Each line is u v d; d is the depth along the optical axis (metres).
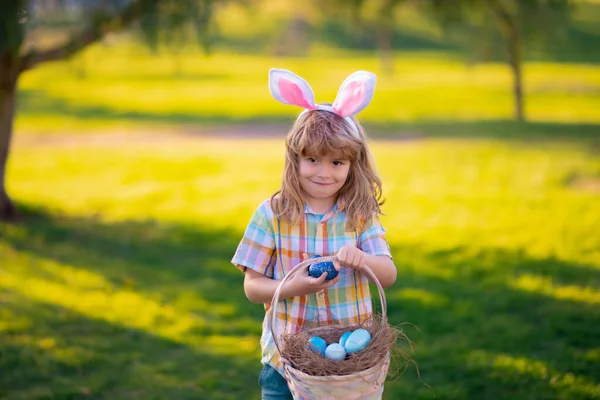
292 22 44.56
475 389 3.51
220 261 6.23
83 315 4.68
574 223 6.87
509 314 4.57
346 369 1.94
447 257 6.06
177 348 4.17
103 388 3.57
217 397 3.48
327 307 2.18
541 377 3.57
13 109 7.72
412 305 4.83
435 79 29.44
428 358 3.90
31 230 7.27
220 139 15.06
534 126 15.62
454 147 12.56
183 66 31.47
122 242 6.91
